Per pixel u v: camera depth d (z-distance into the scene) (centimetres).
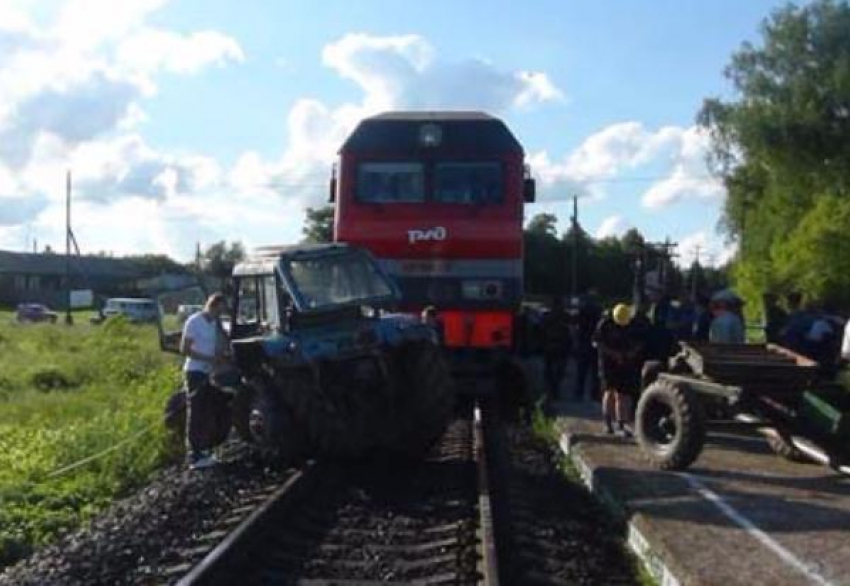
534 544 976
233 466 1415
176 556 943
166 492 1234
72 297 10875
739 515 1017
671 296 2067
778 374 1257
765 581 795
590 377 2272
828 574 819
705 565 834
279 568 908
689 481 1189
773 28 5475
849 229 4681
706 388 1263
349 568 902
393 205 1958
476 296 1936
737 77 5588
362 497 1212
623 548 995
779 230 5359
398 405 1406
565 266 7656
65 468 1364
